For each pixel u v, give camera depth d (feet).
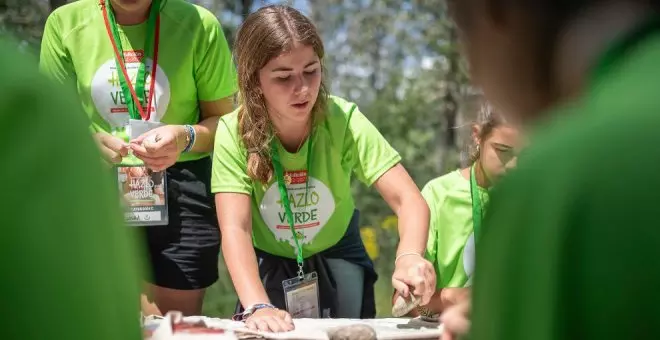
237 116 9.81
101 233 2.62
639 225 2.53
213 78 11.18
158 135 10.13
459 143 21.24
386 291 19.71
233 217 9.42
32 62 2.66
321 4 23.68
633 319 2.52
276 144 9.85
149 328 6.54
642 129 2.61
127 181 10.74
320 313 10.24
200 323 6.62
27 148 2.50
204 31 11.12
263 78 9.36
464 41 3.31
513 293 2.73
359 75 23.68
